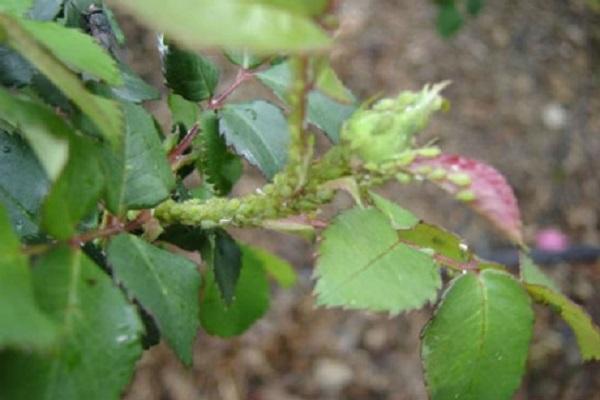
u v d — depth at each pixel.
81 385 0.22
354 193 0.24
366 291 0.26
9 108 0.22
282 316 1.18
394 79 1.43
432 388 0.27
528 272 0.30
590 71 1.54
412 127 0.24
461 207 1.29
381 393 1.14
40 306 0.22
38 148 0.22
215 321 0.34
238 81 0.31
